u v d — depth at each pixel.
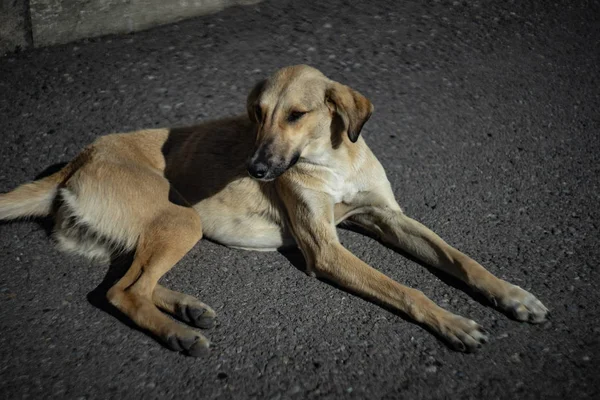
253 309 1.58
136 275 1.59
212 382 1.43
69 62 2.35
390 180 1.95
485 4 2.69
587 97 2.27
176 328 1.49
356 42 2.48
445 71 2.37
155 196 1.68
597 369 1.46
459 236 1.77
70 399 1.41
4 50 2.36
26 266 1.70
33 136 2.07
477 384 1.43
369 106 1.64
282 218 1.73
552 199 1.89
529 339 1.52
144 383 1.43
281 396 1.41
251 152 1.62
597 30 2.57
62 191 1.72
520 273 1.67
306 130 1.63
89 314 1.58
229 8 2.62
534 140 2.10
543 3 2.70
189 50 2.42
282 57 2.40
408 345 1.50
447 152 2.06
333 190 1.69
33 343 1.51
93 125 2.11
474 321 1.52
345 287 1.62
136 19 2.49
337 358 1.48
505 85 2.32
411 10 2.65
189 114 2.16
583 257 1.72
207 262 1.71
